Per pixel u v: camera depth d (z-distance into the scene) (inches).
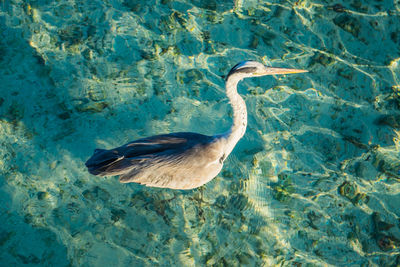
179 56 308.3
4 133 242.1
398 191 244.2
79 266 194.4
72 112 260.7
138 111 267.9
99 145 245.8
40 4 331.3
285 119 279.6
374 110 285.7
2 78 271.9
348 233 225.1
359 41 331.3
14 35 303.0
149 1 350.6
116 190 229.0
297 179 249.3
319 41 330.3
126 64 296.7
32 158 233.6
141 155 205.2
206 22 338.6
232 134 226.1
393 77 305.7
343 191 243.8
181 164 205.6
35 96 265.9
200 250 209.3
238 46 321.1
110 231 210.2
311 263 211.0
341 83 300.8
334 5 365.1
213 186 239.1
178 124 264.5
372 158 259.9
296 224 227.3
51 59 291.0
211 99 283.3
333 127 276.4
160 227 216.1
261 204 234.8
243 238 217.6
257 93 293.9
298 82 301.0
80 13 330.6
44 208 214.4
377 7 363.6
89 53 299.7
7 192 217.5
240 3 361.1
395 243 220.5
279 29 338.6
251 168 251.6
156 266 200.1
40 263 192.4
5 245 196.2
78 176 231.0
